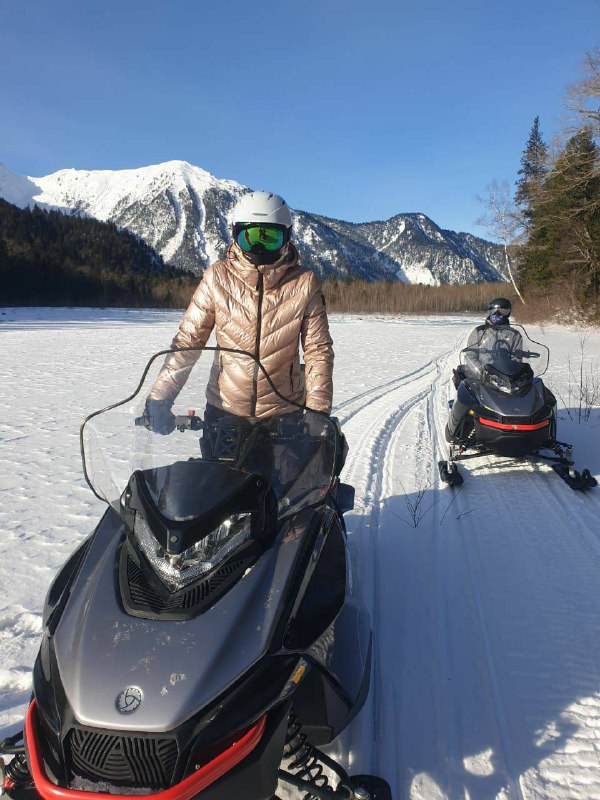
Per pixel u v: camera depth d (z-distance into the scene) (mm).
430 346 21781
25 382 11773
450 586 3652
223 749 1670
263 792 1729
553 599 3484
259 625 1825
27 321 41406
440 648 3016
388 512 4906
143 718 1580
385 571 3861
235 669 1705
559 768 2270
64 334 26906
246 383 2656
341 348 20812
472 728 2477
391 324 40969
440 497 5258
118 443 2578
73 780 1622
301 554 2143
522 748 2369
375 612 3352
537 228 34188
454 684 2746
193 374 2676
